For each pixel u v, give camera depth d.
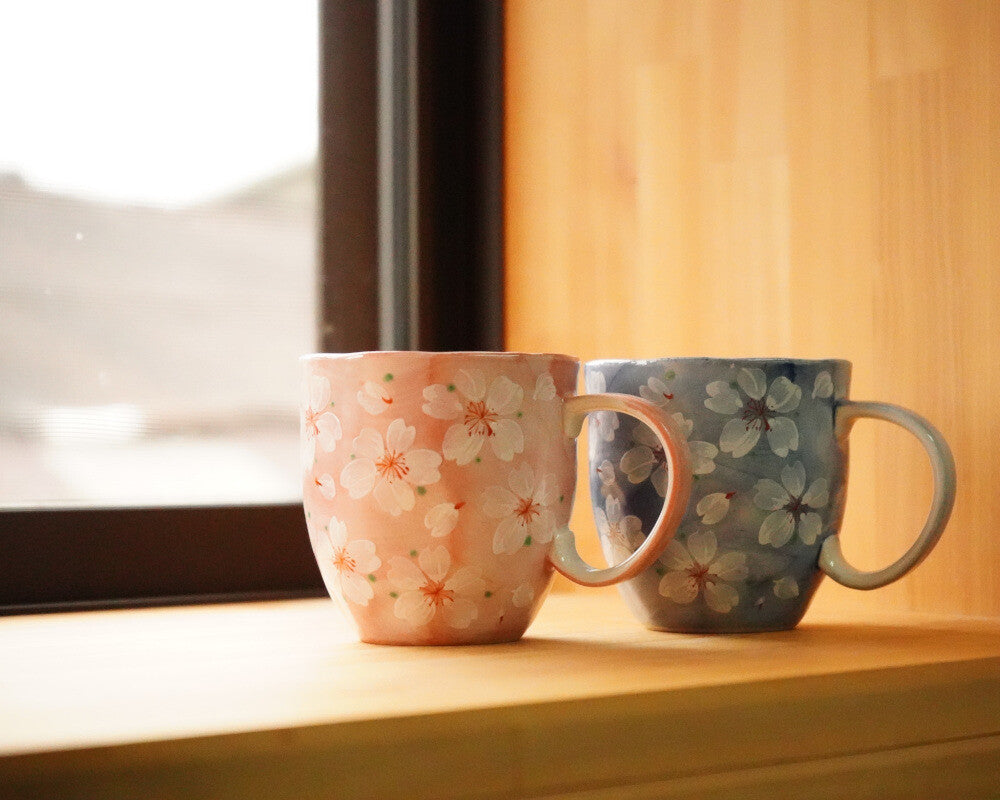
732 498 0.69
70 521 0.81
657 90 0.83
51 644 0.68
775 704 0.60
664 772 0.58
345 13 0.91
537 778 0.56
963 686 0.63
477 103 0.91
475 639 0.67
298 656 0.65
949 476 0.68
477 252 0.91
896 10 0.74
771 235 0.78
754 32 0.79
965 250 0.72
